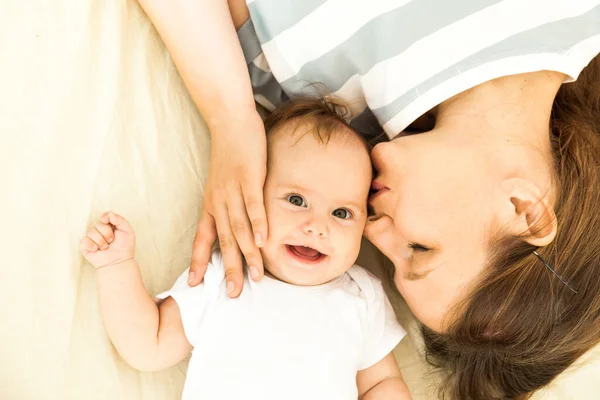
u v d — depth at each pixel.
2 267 0.81
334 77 1.03
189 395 0.87
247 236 0.91
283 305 0.92
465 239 0.88
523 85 0.94
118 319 0.86
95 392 0.86
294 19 0.97
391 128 0.99
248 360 0.87
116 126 0.93
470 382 1.03
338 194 0.94
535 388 1.02
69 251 0.86
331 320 0.94
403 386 1.03
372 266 1.17
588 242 0.90
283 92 1.13
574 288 0.91
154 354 0.88
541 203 0.86
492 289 0.89
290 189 0.93
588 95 1.08
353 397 0.92
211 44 0.96
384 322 1.02
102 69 0.93
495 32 0.92
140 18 1.00
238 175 0.92
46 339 0.82
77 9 0.91
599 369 1.20
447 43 0.93
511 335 0.92
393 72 0.95
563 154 0.94
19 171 0.84
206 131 1.05
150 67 0.99
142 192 0.95
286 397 0.87
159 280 0.96
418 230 0.90
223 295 0.92
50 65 0.88
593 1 0.94
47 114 0.87
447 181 0.89
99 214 0.90
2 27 0.85
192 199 1.00
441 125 0.95
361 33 0.96
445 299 0.91
